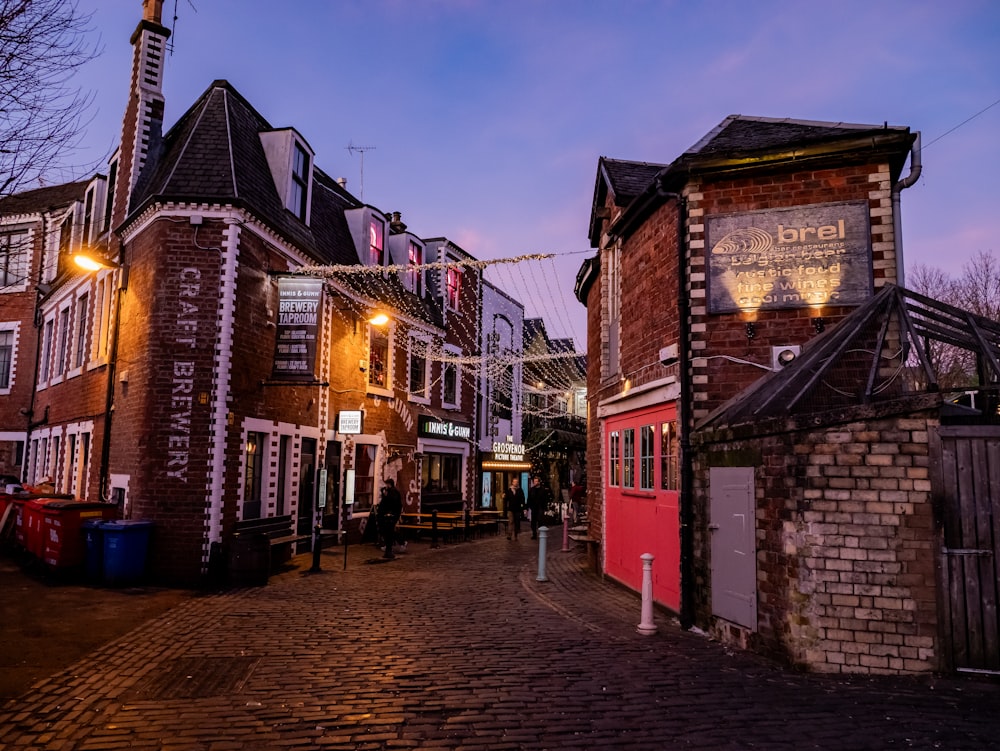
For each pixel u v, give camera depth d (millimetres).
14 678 5992
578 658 6629
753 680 5867
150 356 11750
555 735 4668
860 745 4426
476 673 6109
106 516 11688
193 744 4527
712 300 8508
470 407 25156
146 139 14508
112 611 8930
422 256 22516
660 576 9203
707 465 7965
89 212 17531
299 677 6008
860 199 8258
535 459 30594
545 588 10953
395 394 19734
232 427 11914
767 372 8180
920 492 6020
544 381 33188
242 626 8094
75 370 16359
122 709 5203
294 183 15195
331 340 16094
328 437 15930
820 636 6113
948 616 5867
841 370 7289
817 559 6184
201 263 12008
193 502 11430
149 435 11547
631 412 10836
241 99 14703
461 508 23906
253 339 12617
